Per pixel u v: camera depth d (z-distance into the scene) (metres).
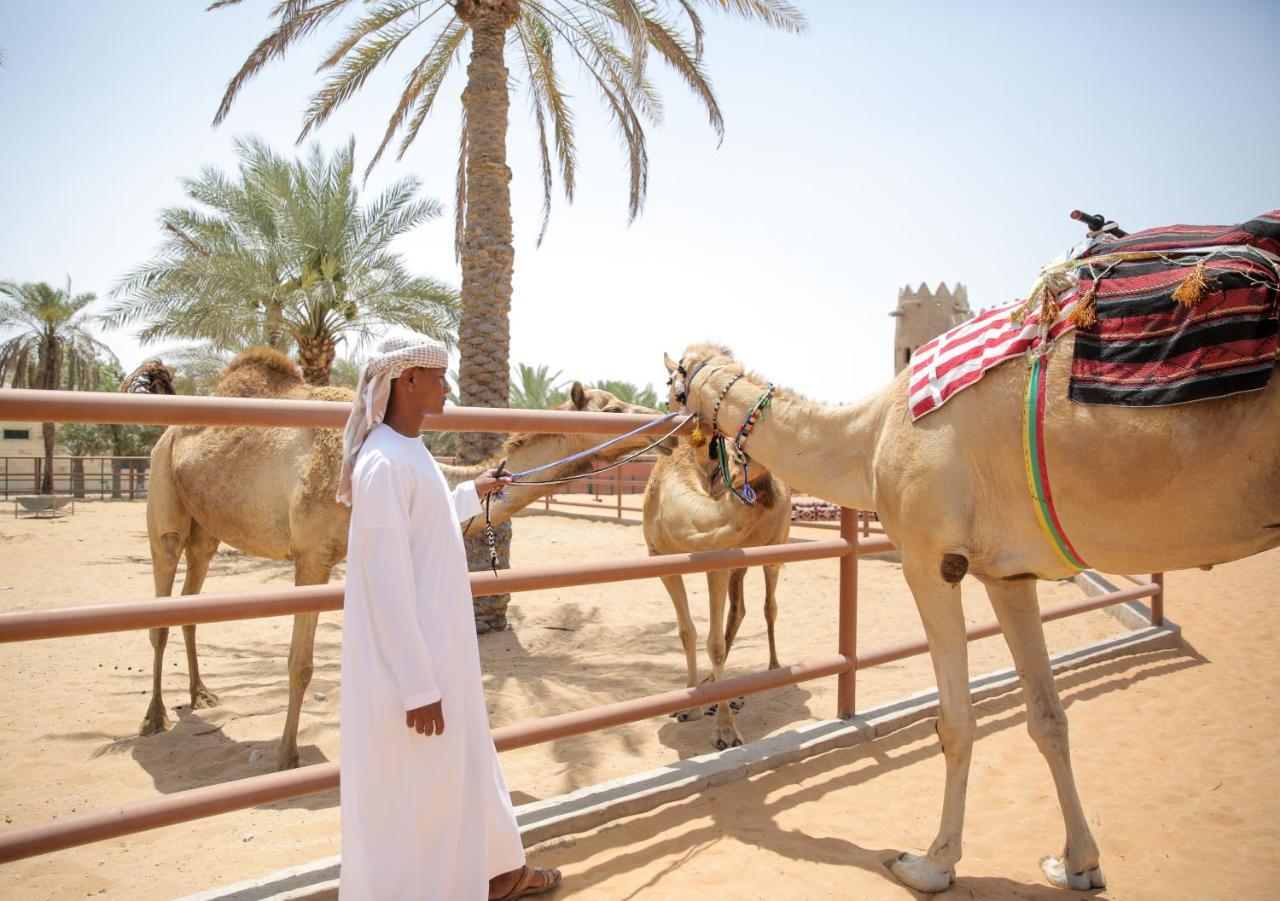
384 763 2.68
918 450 3.36
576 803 4.09
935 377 3.38
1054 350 3.04
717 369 4.46
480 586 3.68
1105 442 2.86
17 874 3.81
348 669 2.73
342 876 2.73
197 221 17.38
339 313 17.34
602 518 20.09
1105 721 5.72
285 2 11.37
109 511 25.56
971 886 3.57
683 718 6.40
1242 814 4.29
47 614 2.86
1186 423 2.70
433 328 17.00
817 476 3.97
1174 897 3.51
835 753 5.04
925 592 3.48
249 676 7.76
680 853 3.81
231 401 3.25
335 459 5.22
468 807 2.86
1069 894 3.52
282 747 5.29
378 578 2.64
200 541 6.61
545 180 14.16
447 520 2.85
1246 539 2.78
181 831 4.32
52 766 5.46
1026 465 3.07
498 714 6.56
